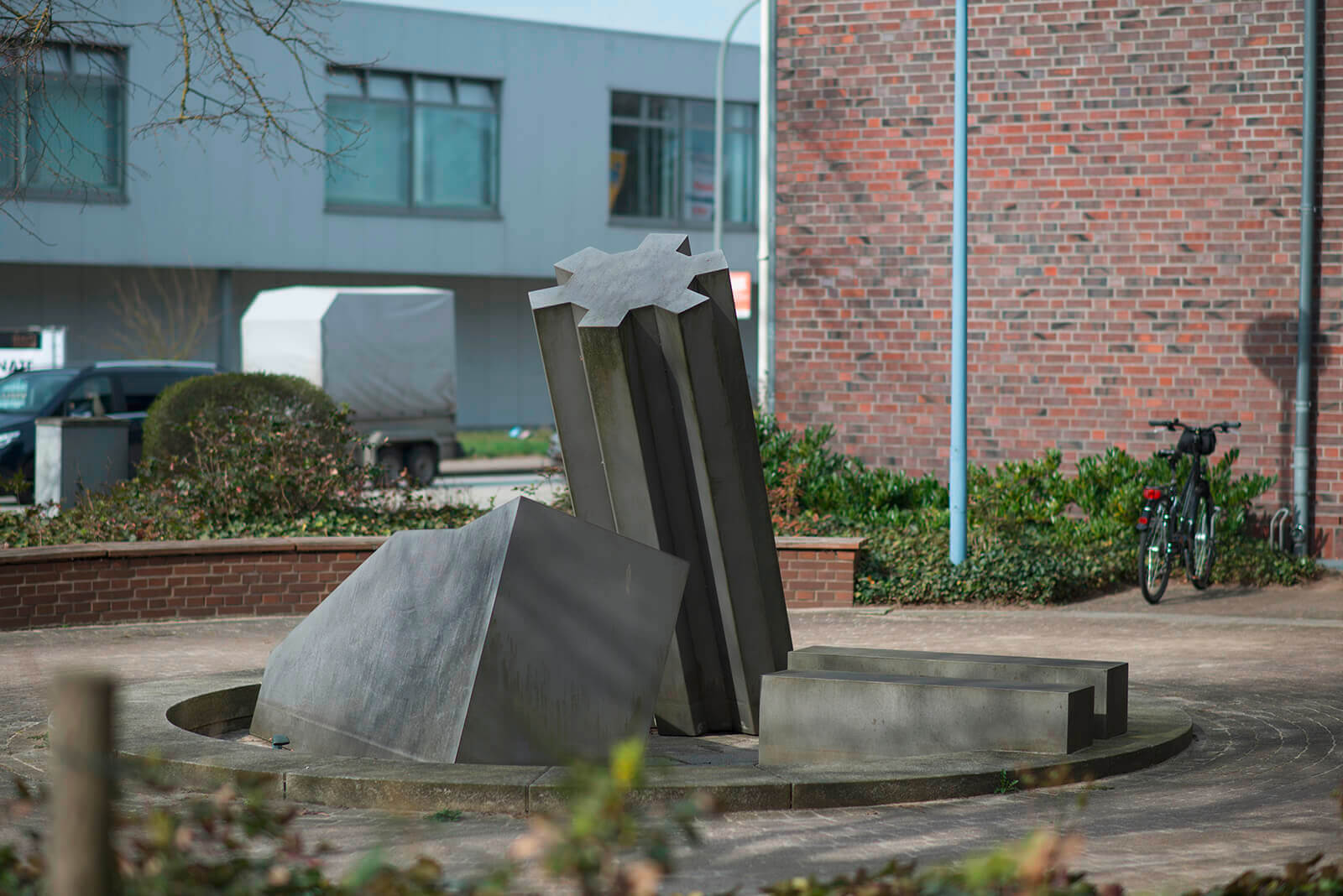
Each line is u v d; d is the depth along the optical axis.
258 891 3.22
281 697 7.28
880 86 14.63
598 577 6.80
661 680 7.76
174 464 14.05
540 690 6.55
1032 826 5.71
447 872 5.01
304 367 25.77
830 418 14.98
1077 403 14.26
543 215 39.38
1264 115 13.66
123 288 35.22
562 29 39.31
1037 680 7.21
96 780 2.57
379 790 5.96
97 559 11.66
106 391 22.03
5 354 24.44
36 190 31.30
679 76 41.31
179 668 9.73
